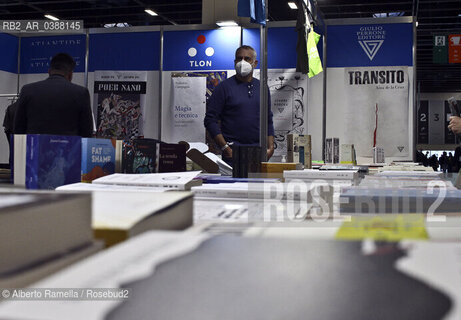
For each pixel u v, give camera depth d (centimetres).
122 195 59
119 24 1116
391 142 561
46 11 969
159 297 23
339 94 568
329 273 27
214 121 490
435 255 30
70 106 263
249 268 28
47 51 617
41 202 35
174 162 171
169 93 583
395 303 22
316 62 437
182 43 581
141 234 40
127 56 594
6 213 31
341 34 570
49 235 35
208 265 28
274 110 570
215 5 499
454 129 317
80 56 607
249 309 21
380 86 563
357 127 564
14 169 117
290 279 26
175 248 32
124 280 25
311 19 429
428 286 24
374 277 26
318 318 21
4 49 607
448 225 50
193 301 22
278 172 199
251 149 160
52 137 117
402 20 559
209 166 222
